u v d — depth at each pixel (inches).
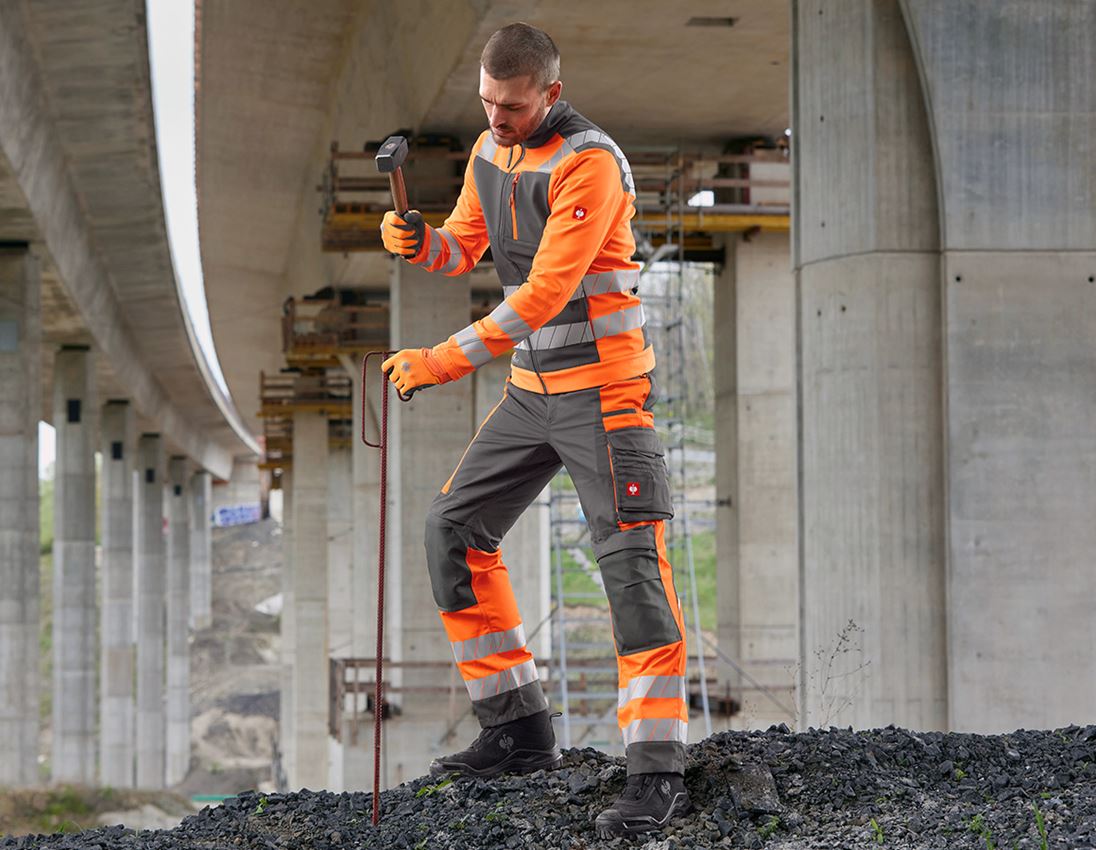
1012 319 343.3
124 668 1793.8
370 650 1611.7
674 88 761.6
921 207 367.9
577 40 669.3
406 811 169.6
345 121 1110.4
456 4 661.9
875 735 190.9
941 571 359.6
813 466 380.2
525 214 160.1
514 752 179.8
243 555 4389.8
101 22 792.9
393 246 172.4
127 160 1004.6
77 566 1316.4
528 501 175.2
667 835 154.3
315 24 1061.1
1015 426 342.0
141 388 1894.7
